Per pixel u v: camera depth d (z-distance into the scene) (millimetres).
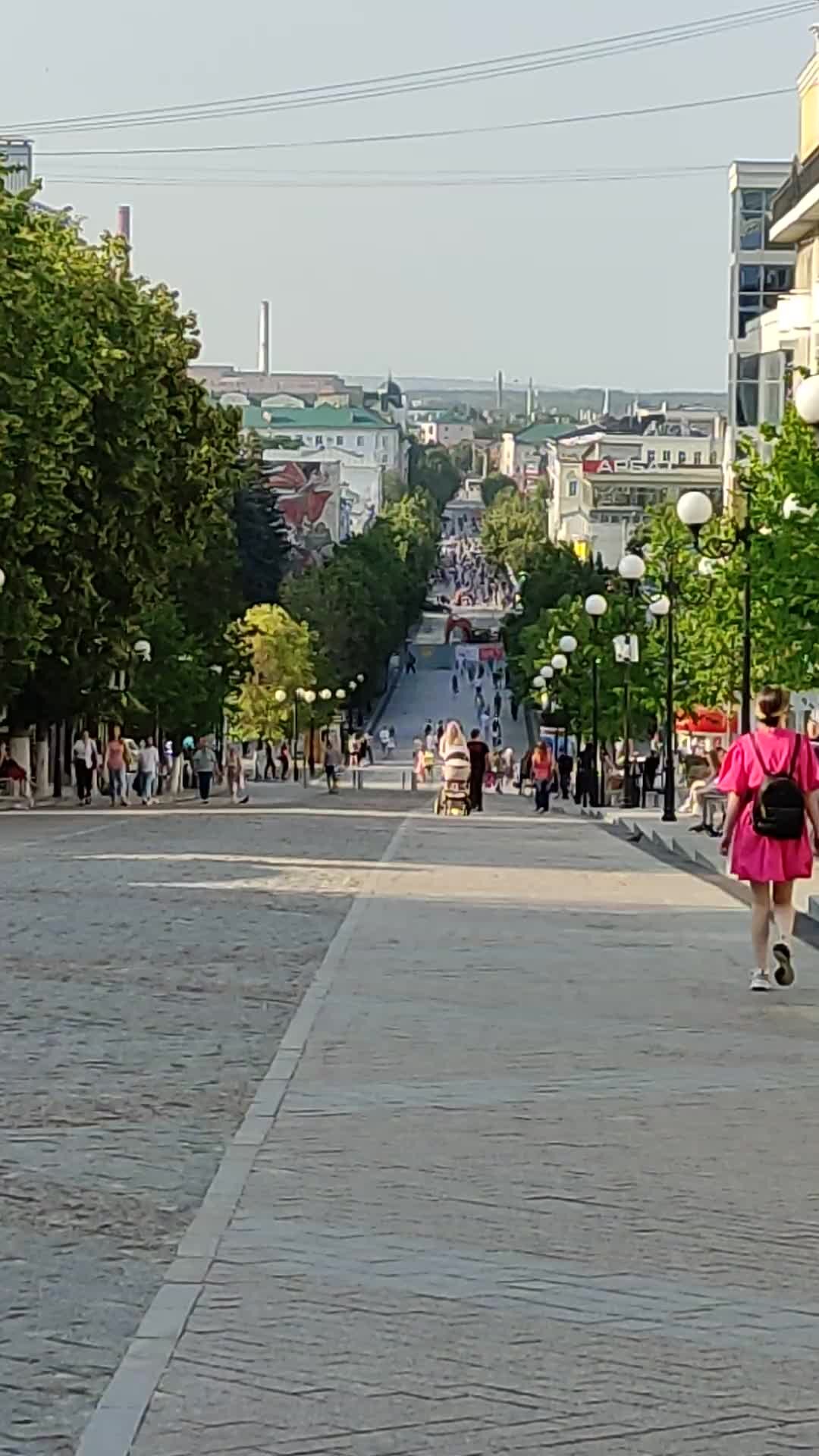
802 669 41875
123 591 58562
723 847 16891
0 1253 8281
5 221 47500
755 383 103562
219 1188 9406
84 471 53062
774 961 18656
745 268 104062
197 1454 5965
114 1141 10484
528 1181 9602
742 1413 6367
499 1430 6184
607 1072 12656
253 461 129125
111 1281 7871
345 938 19969
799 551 35594
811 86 68250
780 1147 10469
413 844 35969
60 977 16609
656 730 82938
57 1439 6082
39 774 65625
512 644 147250
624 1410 6375
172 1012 14898
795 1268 8086
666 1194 9352
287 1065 12719
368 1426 6211
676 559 68062
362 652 148750
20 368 47375
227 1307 7484
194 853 32031
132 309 57812
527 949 19375
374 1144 10453
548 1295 7664
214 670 81125
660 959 18734
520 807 62812
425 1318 7355
